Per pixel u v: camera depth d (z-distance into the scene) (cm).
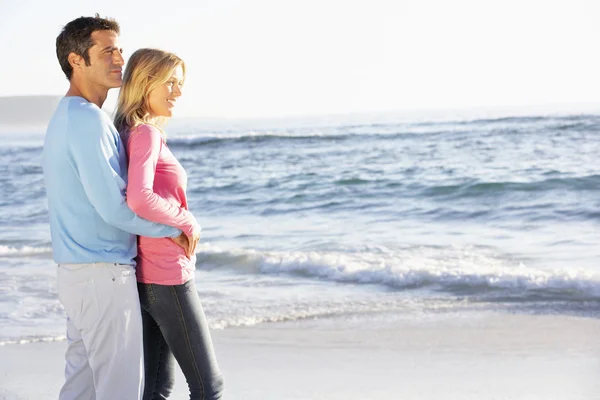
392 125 3644
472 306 631
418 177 1733
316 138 2833
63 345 529
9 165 2522
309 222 1266
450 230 1123
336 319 598
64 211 263
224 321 597
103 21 272
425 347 509
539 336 529
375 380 435
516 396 399
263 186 1738
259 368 466
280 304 656
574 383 418
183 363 280
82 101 264
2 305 665
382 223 1224
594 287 671
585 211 1248
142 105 282
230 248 948
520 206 1340
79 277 262
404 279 736
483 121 3209
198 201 1577
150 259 274
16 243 1144
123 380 268
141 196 255
